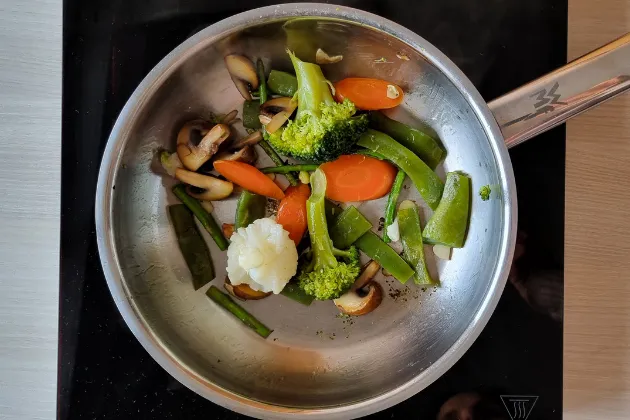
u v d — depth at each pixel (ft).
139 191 1.29
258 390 1.30
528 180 1.31
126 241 1.24
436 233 1.31
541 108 1.17
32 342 1.34
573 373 1.34
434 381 1.29
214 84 1.30
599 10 1.31
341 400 1.27
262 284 1.27
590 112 1.32
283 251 1.27
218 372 1.30
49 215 1.34
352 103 1.28
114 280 1.18
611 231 1.33
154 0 1.29
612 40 1.25
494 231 1.22
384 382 1.30
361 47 1.25
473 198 1.31
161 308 1.30
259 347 1.38
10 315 1.34
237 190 1.34
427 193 1.32
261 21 1.16
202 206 1.35
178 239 1.35
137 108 1.18
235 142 1.34
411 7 1.29
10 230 1.33
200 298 1.36
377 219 1.37
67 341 1.31
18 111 1.33
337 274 1.30
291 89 1.31
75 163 1.30
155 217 1.34
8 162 1.33
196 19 1.30
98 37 1.29
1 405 1.34
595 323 1.34
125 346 1.32
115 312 1.32
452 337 1.28
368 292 1.35
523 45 1.30
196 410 1.32
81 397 1.31
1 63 1.32
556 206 1.31
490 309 1.16
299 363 1.37
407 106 1.34
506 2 1.29
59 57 1.33
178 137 1.31
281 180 1.37
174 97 1.26
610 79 1.15
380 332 1.37
